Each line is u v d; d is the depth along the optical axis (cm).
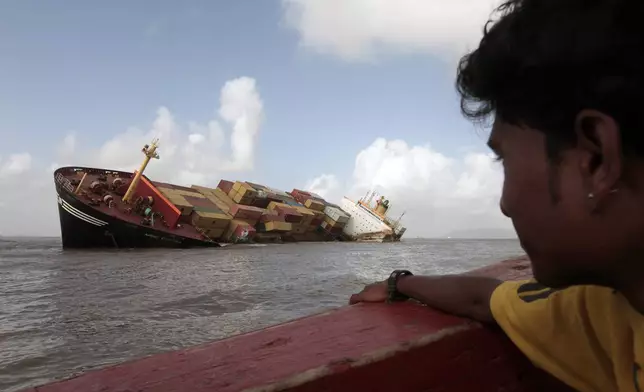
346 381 107
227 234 6006
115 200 4928
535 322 107
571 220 63
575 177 62
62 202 4775
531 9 65
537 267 71
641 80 56
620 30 57
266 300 1543
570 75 60
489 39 70
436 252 5500
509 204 70
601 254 63
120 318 1253
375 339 121
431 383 119
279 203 7581
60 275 2483
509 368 132
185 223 5428
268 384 101
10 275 2512
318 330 133
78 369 810
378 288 173
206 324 1154
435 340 120
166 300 1562
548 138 63
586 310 95
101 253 4441
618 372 83
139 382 106
